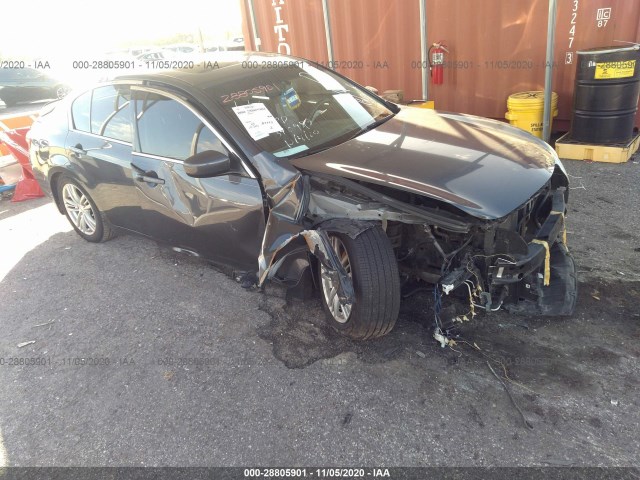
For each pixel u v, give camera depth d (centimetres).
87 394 296
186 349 325
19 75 1600
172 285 402
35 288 423
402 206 267
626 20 568
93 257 466
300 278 314
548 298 307
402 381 277
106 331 353
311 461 237
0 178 642
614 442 230
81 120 436
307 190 292
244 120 327
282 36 804
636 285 337
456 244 291
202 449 250
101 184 417
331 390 277
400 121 369
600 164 564
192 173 297
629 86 536
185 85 352
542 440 234
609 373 269
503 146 318
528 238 302
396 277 281
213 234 343
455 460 229
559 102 644
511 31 632
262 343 321
